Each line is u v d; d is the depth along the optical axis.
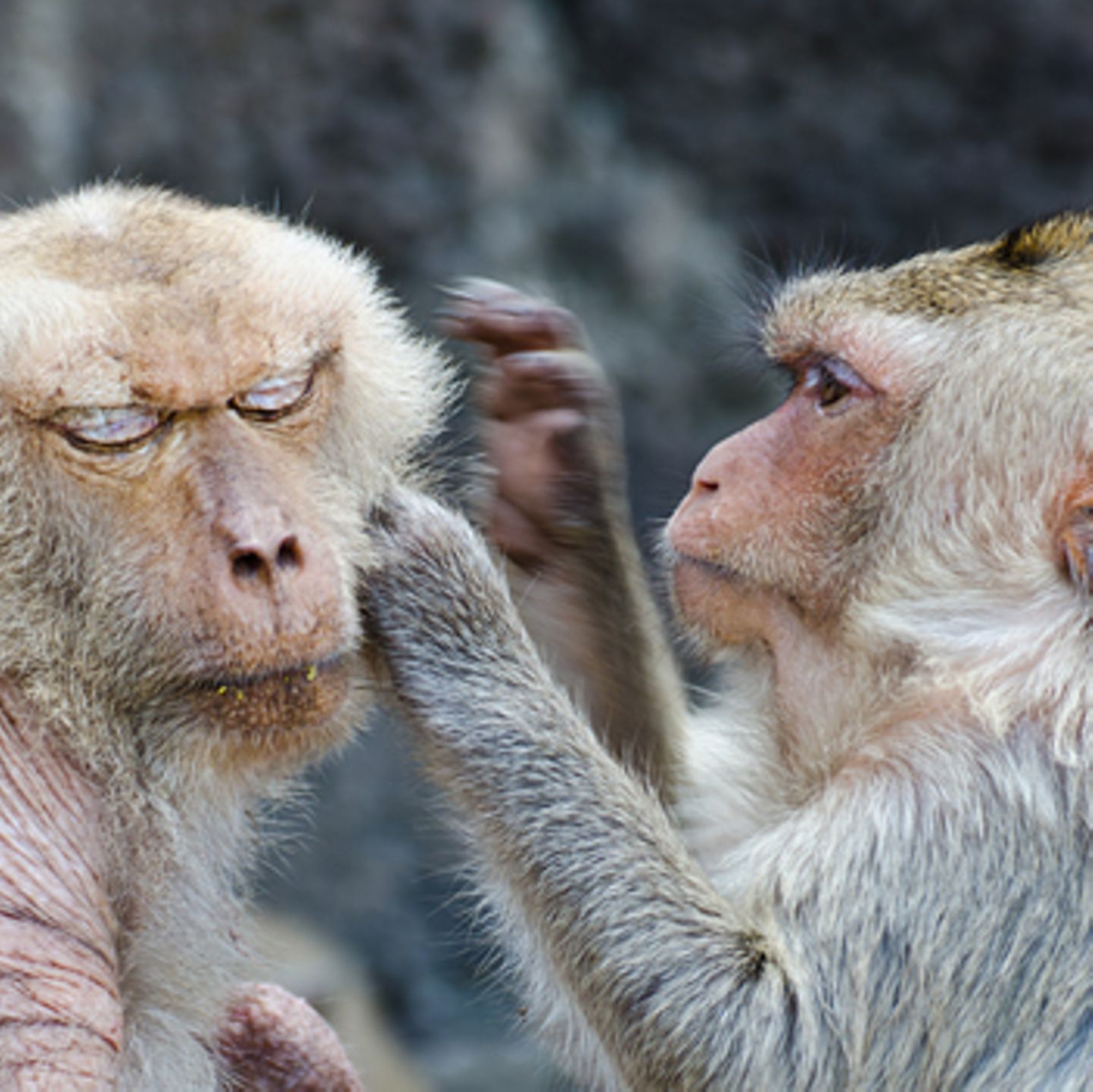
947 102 39.66
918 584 14.41
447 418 16.94
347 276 13.18
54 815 12.02
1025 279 14.69
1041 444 13.95
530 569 16.09
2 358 11.68
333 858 34.59
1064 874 13.77
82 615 12.02
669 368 37.94
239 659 11.87
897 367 14.50
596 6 39.47
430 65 35.59
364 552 13.57
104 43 33.56
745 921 14.48
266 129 34.59
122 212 12.77
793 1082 14.01
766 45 39.66
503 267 36.00
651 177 39.12
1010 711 13.98
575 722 15.05
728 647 15.57
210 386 11.86
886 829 14.16
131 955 12.55
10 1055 11.38
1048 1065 13.71
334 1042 14.73
